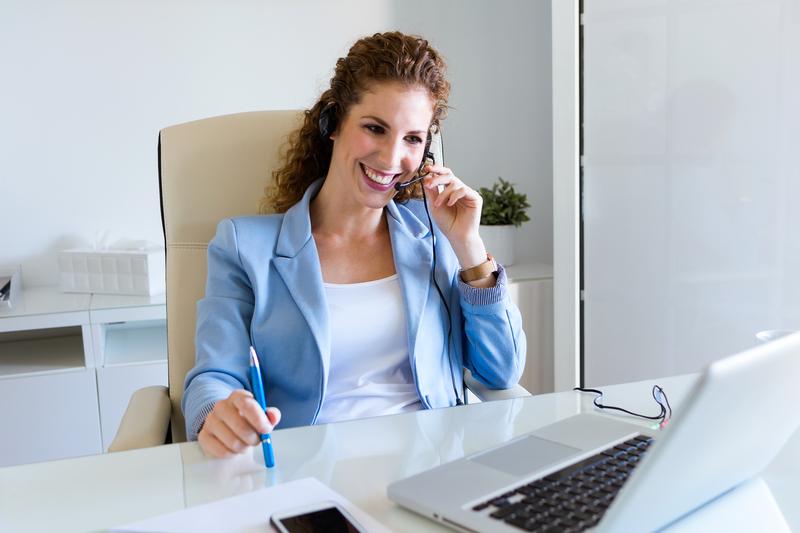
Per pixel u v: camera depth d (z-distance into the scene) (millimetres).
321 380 1155
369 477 755
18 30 2305
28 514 687
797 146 1696
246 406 810
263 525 643
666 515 608
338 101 1215
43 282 2416
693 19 1854
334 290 1239
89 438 2129
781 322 1772
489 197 2520
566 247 2133
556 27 2061
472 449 830
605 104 2037
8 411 2064
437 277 1298
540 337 2359
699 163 1892
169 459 820
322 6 2521
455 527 627
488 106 2689
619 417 921
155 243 2404
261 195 1379
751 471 710
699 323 1945
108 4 2359
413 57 1169
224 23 2453
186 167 1368
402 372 1244
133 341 2363
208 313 1183
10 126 2336
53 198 2395
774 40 1706
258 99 2510
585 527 593
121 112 2412
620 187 2041
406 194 1400
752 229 1805
